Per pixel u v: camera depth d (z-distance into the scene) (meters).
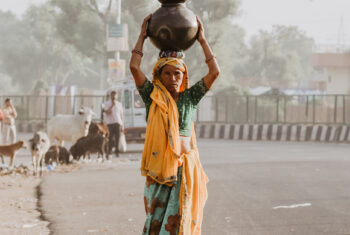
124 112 20.92
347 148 23.03
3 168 13.98
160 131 4.41
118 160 16.89
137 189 10.71
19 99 45.06
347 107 39.97
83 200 9.44
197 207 4.50
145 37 4.72
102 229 7.21
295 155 18.97
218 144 25.95
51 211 8.46
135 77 4.59
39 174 13.16
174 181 4.40
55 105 38.28
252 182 11.63
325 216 8.00
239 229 7.15
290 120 40.47
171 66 4.52
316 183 11.48
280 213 8.21
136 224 7.52
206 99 38.44
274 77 73.00
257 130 30.77
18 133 35.22
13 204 9.02
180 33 4.57
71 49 77.38
